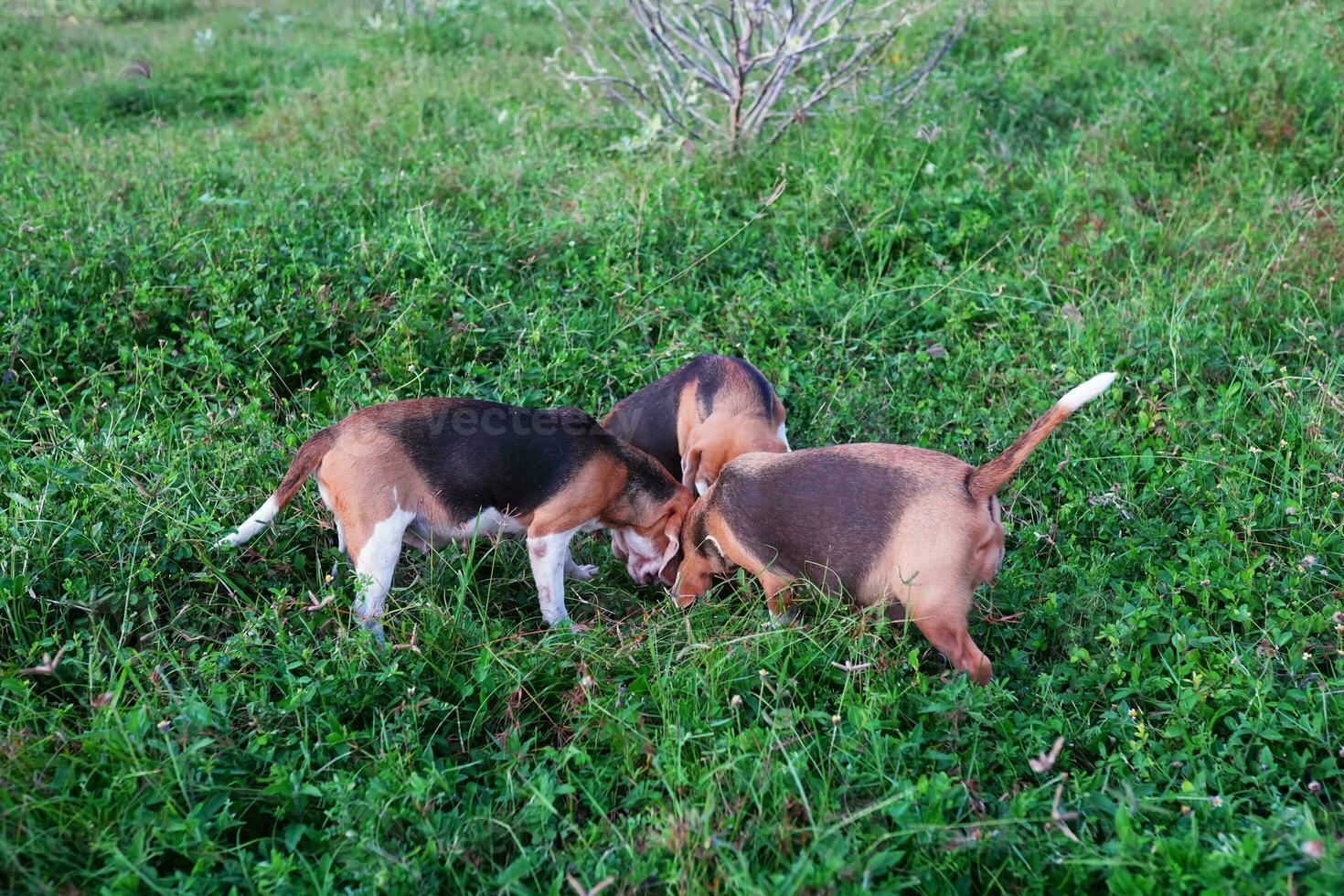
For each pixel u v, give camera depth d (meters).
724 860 1.38
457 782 1.56
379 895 1.38
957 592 1.71
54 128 3.81
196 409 2.21
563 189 3.02
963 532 1.70
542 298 2.57
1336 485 1.99
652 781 1.53
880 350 2.49
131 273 2.48
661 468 2.03
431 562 1.92
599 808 1.47
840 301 2.60
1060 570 1.91
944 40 3.87
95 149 3.35
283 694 1.66
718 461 2.15
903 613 1.80
